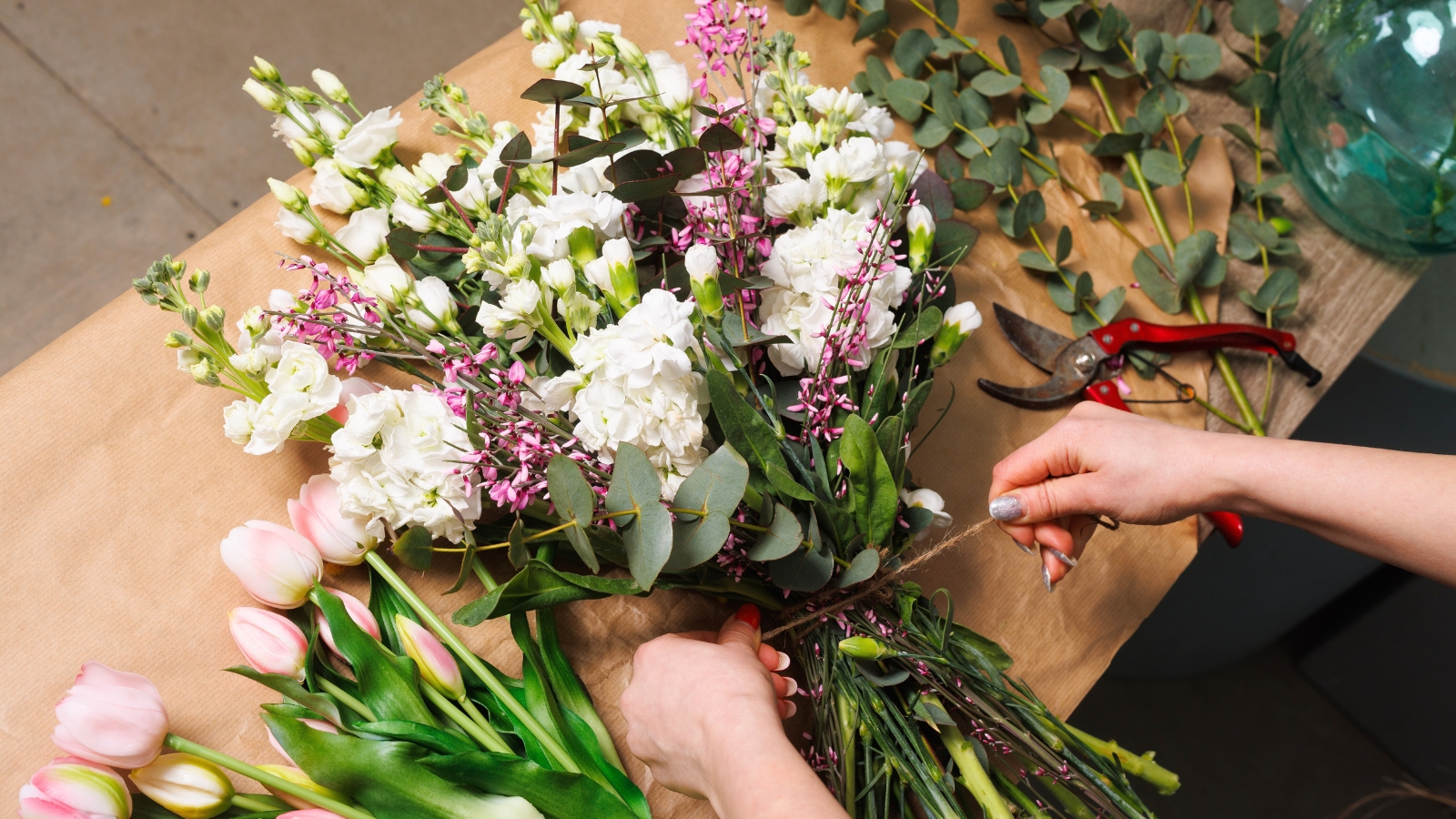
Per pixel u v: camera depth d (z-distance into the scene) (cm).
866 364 63
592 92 69
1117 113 101
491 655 71
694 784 58
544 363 64
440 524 60
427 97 69
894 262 66
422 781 61
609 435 56
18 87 164
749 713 53
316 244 73
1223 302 97
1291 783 166
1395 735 157
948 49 94
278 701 68
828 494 64
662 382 56
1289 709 169
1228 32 105
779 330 63
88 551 67
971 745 71
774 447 59
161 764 61
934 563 82
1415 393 103
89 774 58
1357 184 91
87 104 166
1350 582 122
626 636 74
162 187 167
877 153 65
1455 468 57
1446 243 90
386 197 73
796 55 71
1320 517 61
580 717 67
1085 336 88
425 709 64
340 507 63
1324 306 98
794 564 63
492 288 66
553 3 73
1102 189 94
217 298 74
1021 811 74
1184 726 168
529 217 61
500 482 58
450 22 181
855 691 67
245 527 64
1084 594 84
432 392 62
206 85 170
